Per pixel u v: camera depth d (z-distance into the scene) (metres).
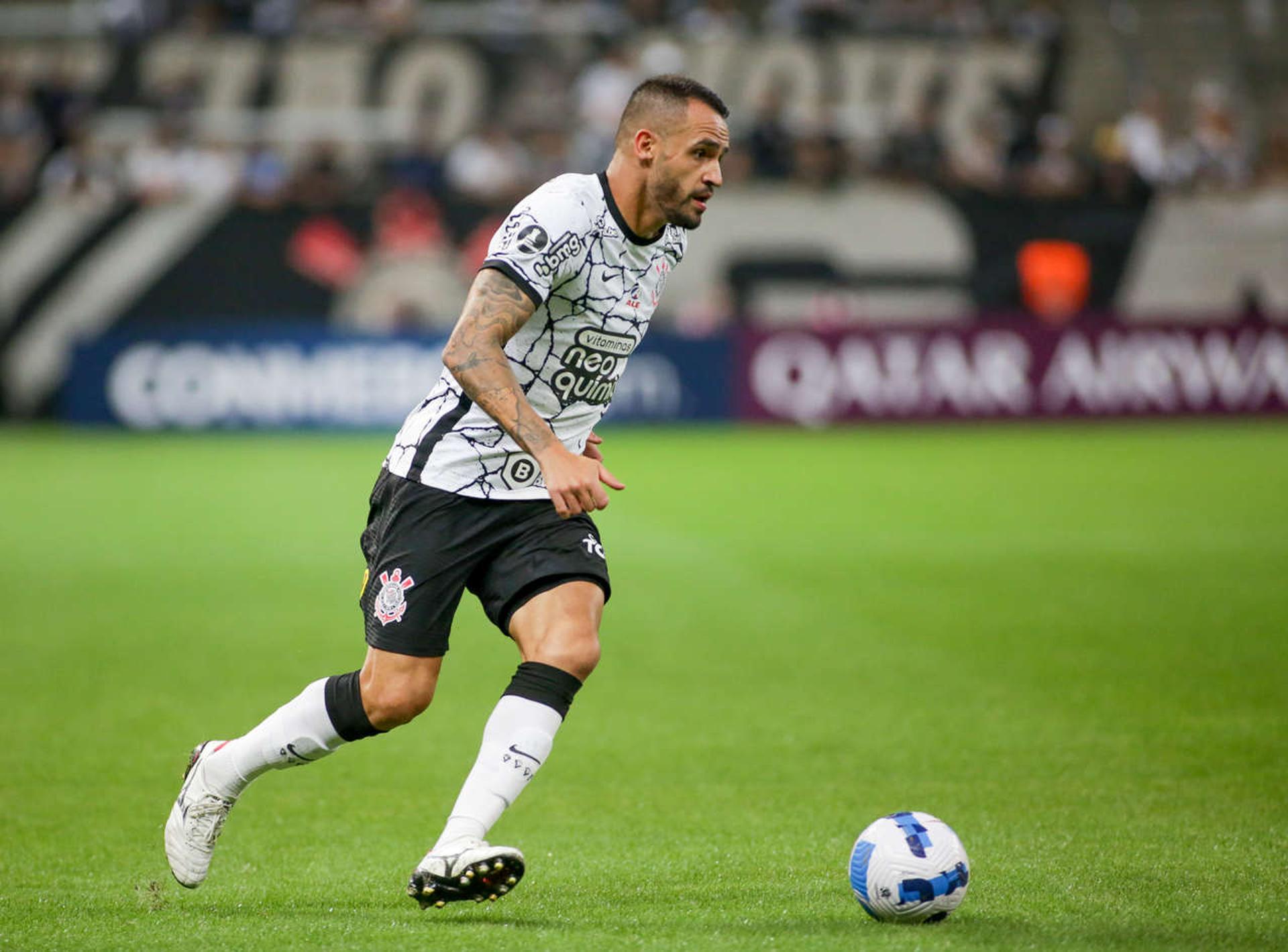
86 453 68.56
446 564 14.95
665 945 13.29
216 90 91.06
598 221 14.79
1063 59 94.94
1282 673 27.95
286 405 76.12
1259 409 82.50
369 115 91.25
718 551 43.19
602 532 46.84
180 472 61.62
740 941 13.41
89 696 26.75
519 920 14.33
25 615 34.31
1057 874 16.11
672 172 14.61
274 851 17.73
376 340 76.25
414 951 13.16
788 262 81.50
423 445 15.05
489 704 26.53
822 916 14.41
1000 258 81.62
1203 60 96.62
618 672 28.72
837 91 93.31
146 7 93.12
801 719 24.92
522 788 14.29
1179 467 63.06
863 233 81.38
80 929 14.19
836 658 29.72
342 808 19.91
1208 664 28.72
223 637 32.00
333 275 77.31
